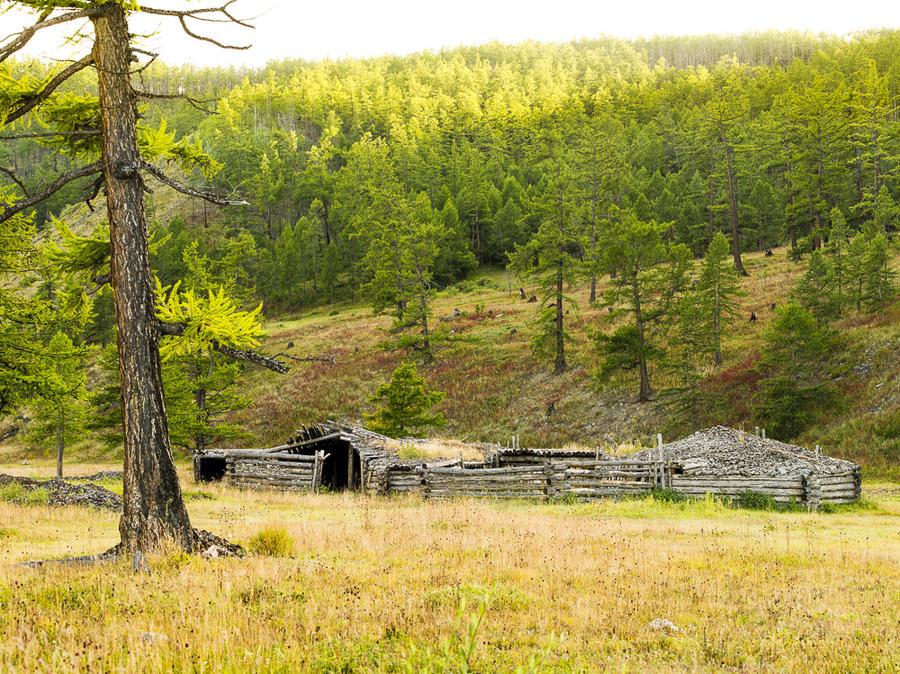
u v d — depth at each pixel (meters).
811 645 6.07
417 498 23.83
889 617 7.21
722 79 152.12
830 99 71.31
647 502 21.78
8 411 21.38
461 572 9.16
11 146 143.75
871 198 65.06
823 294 41.91
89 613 6.34
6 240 18.78
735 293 41.72
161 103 175.50
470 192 99.31
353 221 90.06
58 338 29.56
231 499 23.20
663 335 44.56
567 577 9.04
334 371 56.47
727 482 22.33
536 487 23.34
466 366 51.94
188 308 9.95
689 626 6.66
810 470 21.94
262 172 110.69
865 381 34.59
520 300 70.19
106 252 11.12
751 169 85.38
